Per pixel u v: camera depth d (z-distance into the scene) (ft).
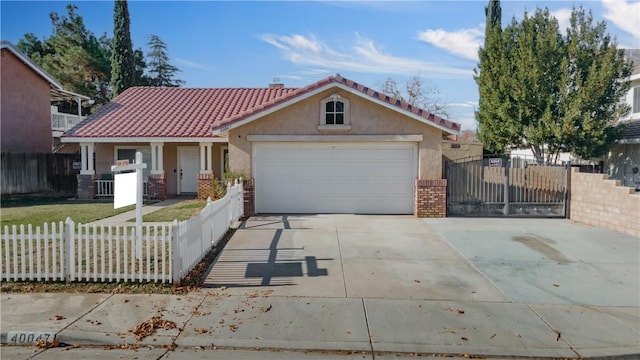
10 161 68.95
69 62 123.03
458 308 21.81
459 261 29.94
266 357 17.29
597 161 65.87
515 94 59.26
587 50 57.88
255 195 47.37
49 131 85.81
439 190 45.75
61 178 76.95
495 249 33.12
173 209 52.19
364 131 46.19
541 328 19.75
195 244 27.27
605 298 23.49
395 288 24.48
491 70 64.95
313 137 46.32
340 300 22.58
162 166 65.05
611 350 17.90
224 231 36.24
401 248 33.04
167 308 21.29
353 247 33.12
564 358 17.48
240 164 46.83
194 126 66.08
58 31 133.80
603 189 41.34
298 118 46.42
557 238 36.88
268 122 46.62
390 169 47.19
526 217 46.47
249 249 32.12
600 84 54.49
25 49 135.95
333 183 47.44
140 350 17.70
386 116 46.03
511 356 17.58
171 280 24.20
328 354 17.62
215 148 69.26
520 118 59.57
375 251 32.09
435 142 45.93
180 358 17.08
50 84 86.94
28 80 80.12
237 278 25.77
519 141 63.21
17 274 24.41
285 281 25.35
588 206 43.27
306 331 19.11
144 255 29.76
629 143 58.59
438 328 19.56
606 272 27.96
